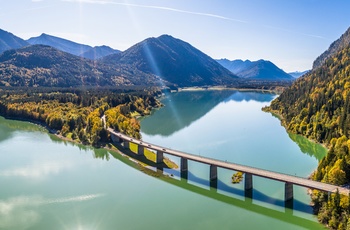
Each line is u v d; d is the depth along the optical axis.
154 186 115.62
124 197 106.06
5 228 88.25
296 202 99.56
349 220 75.94
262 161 141.25
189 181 119.69
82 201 103.81
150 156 149.50
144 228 87.19
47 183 118.81
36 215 95.12
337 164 98.56
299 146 166.62
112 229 86.88
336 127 165.88
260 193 107.50
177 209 97.81
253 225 88.31
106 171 131.62
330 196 86.38
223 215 93.94
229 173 126.69
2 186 116.00
